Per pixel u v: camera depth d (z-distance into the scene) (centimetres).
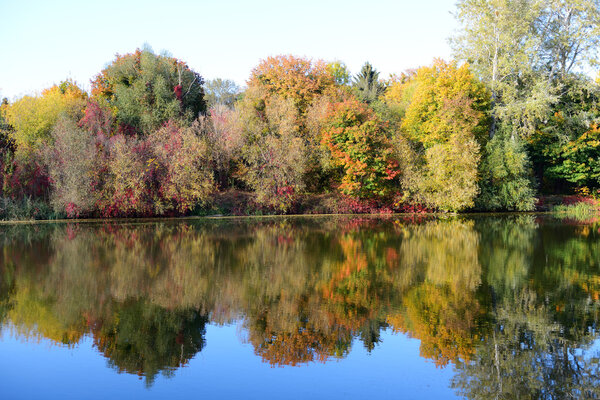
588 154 4759
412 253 2094
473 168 4106
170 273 1677
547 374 891
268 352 995
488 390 828
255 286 1502
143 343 1041
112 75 4697
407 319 1188
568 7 4516
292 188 4081
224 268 1769
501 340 1056
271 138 4094
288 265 1827
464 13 4472
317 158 4375
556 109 4794
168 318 1194
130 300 1345
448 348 1007
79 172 3456
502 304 1312
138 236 2625
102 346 1027
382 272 1706
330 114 4225
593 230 2967
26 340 1053
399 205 4412
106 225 3212
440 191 4153
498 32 4378
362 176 4184
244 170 4100
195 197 3834
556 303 1312
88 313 1230
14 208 3450
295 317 1203
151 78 4447
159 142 3781
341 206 4300
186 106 4647
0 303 1310
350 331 1112
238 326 1145
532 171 4881
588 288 1474
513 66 4331
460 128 4147
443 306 1289
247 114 4291
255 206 4109
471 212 4547
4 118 4041
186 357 970
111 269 1741
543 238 2588
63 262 1856
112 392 825
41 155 3516
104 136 3750
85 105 4238
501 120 4591
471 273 1686
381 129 4434
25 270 1716
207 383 860
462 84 4259
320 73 5084
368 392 823
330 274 1672
